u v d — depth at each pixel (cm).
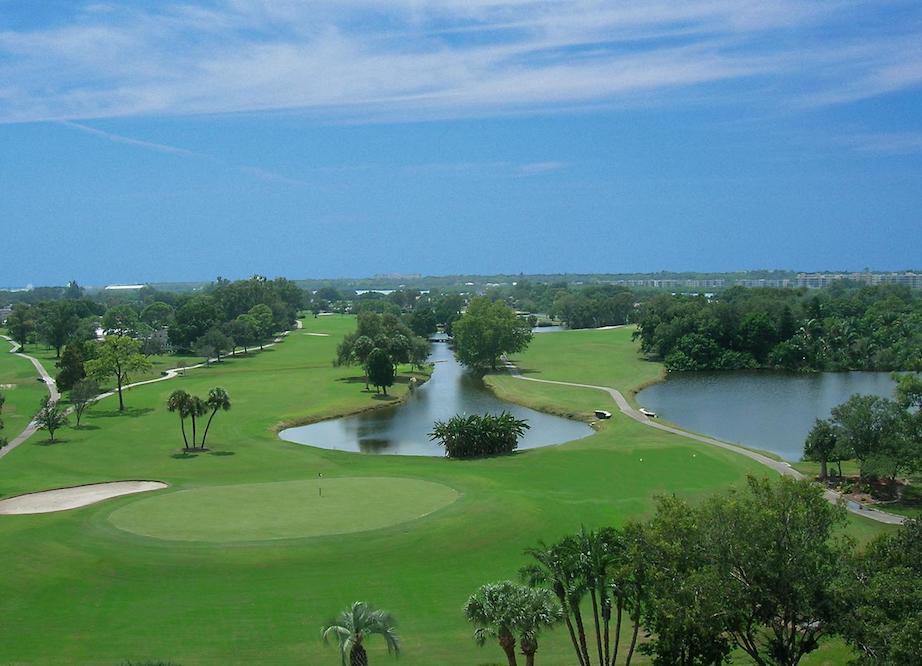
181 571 4894
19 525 5812
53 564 4991
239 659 3869
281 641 4050
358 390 14462
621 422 10900
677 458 8294
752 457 8438
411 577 4841
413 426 11681
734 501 3584
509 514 5975
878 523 6288
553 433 10938
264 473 7988
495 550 5309
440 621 4306
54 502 6762
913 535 3644
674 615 3338
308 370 17388
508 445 9338
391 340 16112
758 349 18100
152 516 5994
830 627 3356
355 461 8781
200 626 4197
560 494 6831
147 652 3919
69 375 13388
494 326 17388
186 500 6481
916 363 11425
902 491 7194
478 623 3491
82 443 9825
